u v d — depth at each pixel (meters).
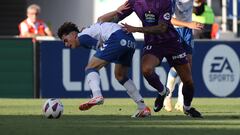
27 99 36.41
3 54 36.88
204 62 37.28
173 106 30.48
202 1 31.72
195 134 17.06
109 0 48.34
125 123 20.28
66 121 21.08
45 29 40.81
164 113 25.91
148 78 23.05
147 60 22.95
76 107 29.41
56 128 18.53
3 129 18.27
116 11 23.48
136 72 36.75
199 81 37.41
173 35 22.84
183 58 22.95
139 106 23.09
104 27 22.72
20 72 37.03
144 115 23.05
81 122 20.64
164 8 22.39
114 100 35.31
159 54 22.92
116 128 18.55
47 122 20.64
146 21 22.70
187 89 23.11
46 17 52.78
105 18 23.47
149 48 22.92
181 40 26.50
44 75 37.00
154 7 22.47
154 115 24.31
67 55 36.94
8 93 37.09
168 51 22.89
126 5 23.42
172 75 27.17
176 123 20.33
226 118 22.59
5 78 37.00
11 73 37.00
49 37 39.66
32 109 28.17
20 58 36.97
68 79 37.03
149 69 22.86
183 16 26.06
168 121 21.08
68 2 50.94
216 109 28.36
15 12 54.47
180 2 25.84
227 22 53.94
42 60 36.94
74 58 36.94
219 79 37.53
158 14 22.50
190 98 23.11
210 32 40.12
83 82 37.09
